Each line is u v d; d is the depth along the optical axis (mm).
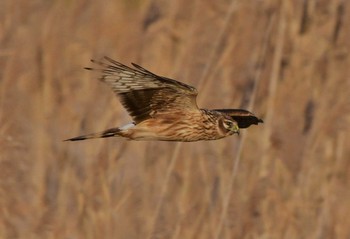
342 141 13344
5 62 14133
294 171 13250
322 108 13617
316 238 12812
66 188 12906
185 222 12680
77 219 12727
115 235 12625
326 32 14250
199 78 14016
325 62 14039
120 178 13016
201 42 14344
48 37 14508
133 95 9602
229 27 14320
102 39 14695
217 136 10242
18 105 13695
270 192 12953
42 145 13203
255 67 13969
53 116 13641
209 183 12969
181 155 13117
